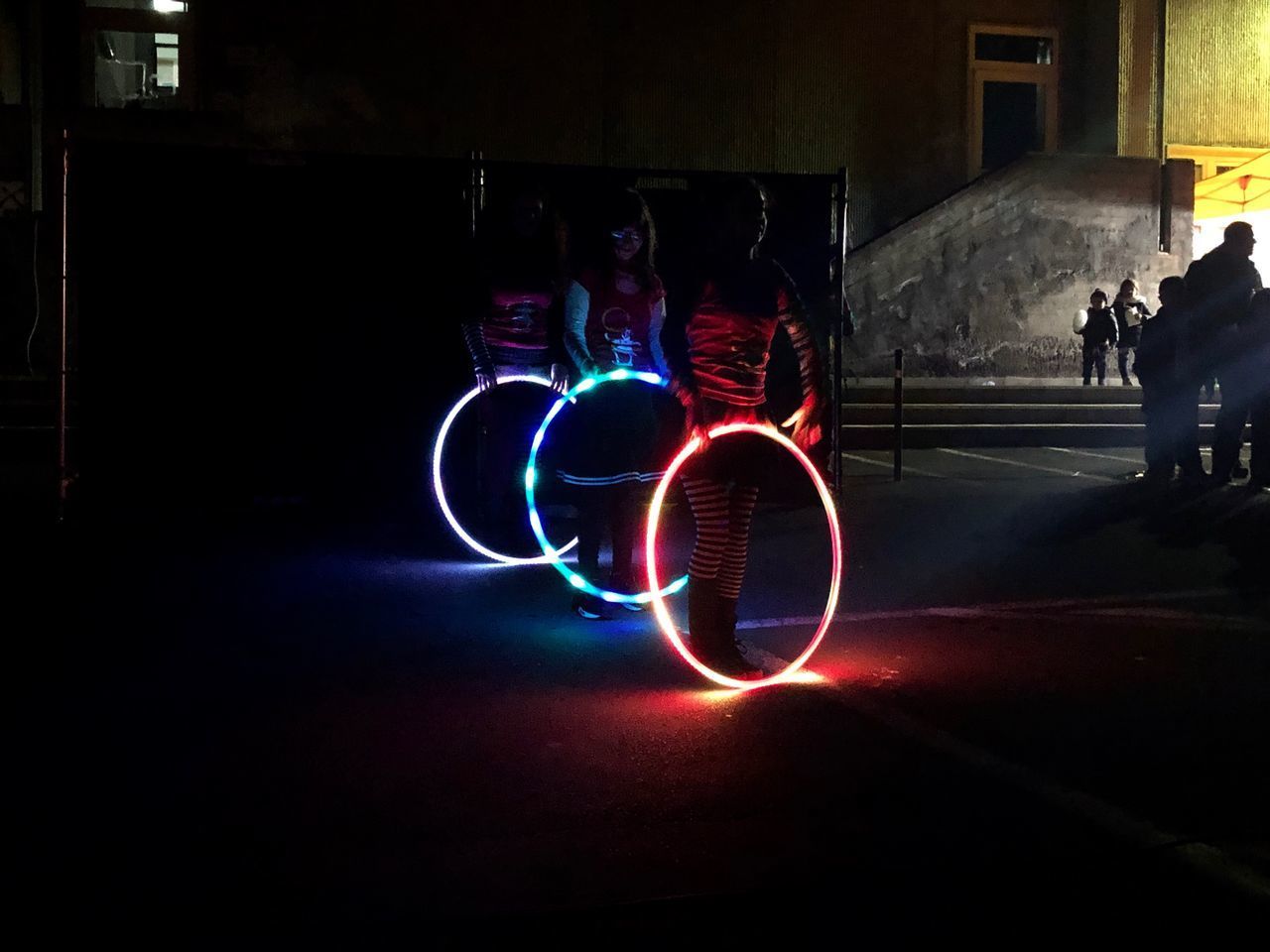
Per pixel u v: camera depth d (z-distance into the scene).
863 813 3.94
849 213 20.75
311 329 9.16
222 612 6.52
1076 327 17.88
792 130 20.47
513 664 5.62
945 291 18.73
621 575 6.59
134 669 5.44
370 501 9.30
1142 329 12.01
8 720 4.75
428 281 9.23
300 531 8.99
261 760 4.36
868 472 13.14
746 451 5.28
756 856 3.63
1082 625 6.43
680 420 6.36
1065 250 19.06
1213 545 8.71
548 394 8.42
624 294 6.37
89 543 8.31
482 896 3.35
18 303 16.48
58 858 3.55
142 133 18.14
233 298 9.05
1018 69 21.33
